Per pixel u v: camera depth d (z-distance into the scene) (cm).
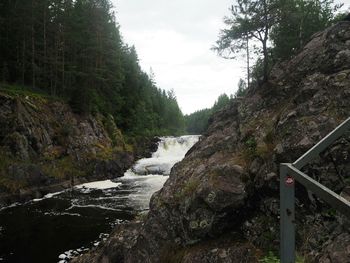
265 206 895
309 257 684
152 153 4869
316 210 755
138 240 1055
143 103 6438
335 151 785
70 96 4053
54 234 1695
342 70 1084
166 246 995
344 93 956
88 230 1753
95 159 3444
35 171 2633
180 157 4638
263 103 1324
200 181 1037
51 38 4275
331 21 2280
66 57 4494
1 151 2588
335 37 1234
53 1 4222
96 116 4359
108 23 5081
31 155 2819
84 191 2734
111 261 1073
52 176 2792
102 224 1848
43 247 1527
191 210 972
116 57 5159
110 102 5078
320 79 1104
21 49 3944
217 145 1253
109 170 3475
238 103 1536
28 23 3741
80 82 4119
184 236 969
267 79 1471
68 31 4216
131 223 1193
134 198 2453
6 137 2688
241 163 1040
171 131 9069
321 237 700
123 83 5750
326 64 1166
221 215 916
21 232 1725
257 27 1566
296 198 809
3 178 2395
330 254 618
